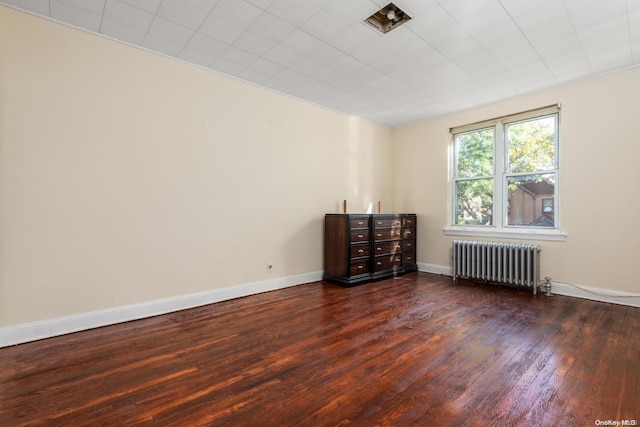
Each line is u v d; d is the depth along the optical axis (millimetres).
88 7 2385
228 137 3590
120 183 2873
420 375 1931
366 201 5203
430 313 3086
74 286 2648
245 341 2441
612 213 3428
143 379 1895
